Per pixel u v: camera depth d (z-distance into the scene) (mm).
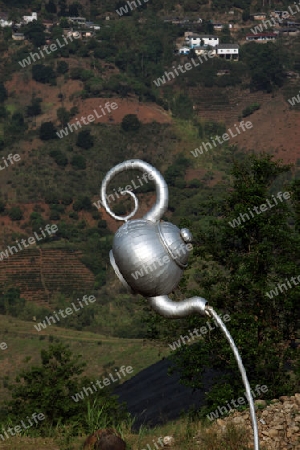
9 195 165125
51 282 134750
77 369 27703
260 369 26047
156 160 186500
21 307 123750
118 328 107500
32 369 26859
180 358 28344
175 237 10789
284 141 190000
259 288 26906
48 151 181500
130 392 42344
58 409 24969
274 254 29000
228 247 29844
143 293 10836
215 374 31625
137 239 10719
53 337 97000
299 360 26344
